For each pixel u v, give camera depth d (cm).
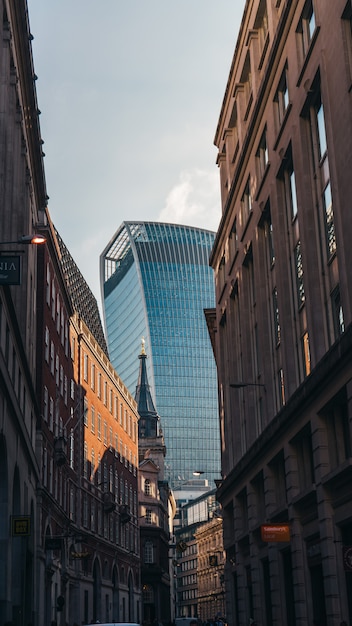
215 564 7862
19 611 3575
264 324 3753
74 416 6538
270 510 3481
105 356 8112
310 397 2742
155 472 10875
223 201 5156
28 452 3931
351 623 2458
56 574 5350
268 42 3819
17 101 3956
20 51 3862
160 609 10300
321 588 2836
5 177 3500
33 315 4891
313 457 2845
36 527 4588
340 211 2497
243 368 4312
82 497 6625
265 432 3450
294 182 3291
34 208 5109
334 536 2581
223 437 5281
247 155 4181
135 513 9281
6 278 2153
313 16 2980
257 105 3775
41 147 4794
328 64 2664
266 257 3822
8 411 3191
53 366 5650
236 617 4716
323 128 2861
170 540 13525
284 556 3369
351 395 2327
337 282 2648
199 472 5706
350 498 2427
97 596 6956
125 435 8981
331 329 2709
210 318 6075
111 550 7669
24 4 3612
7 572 3116
